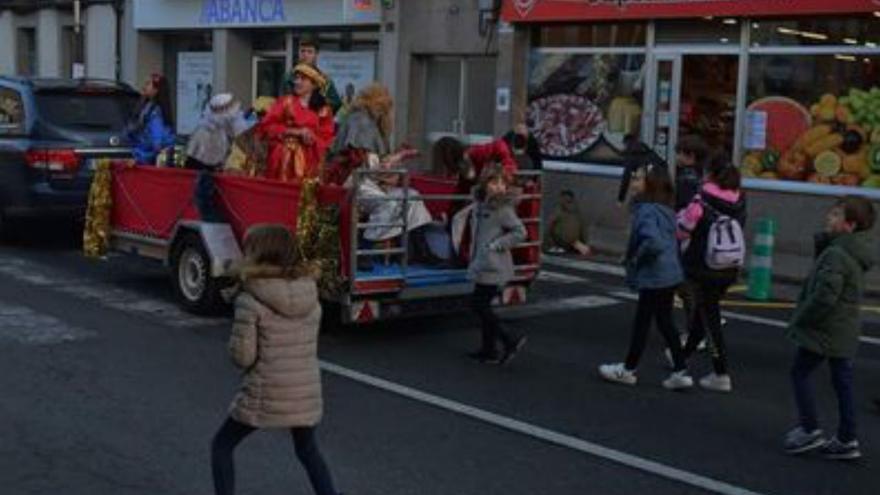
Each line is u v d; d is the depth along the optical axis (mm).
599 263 14594
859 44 14750
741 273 14086
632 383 8336
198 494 5773
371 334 9742
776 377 8750
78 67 24719
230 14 23625
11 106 14031
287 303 5066
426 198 9414
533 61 18641
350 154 9625
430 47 19859
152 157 12523
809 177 15352
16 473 6004
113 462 6227
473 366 8711
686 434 7160
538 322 10539
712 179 8320
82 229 15359
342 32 21812
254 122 10953
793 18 15336
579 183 17969
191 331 9539
